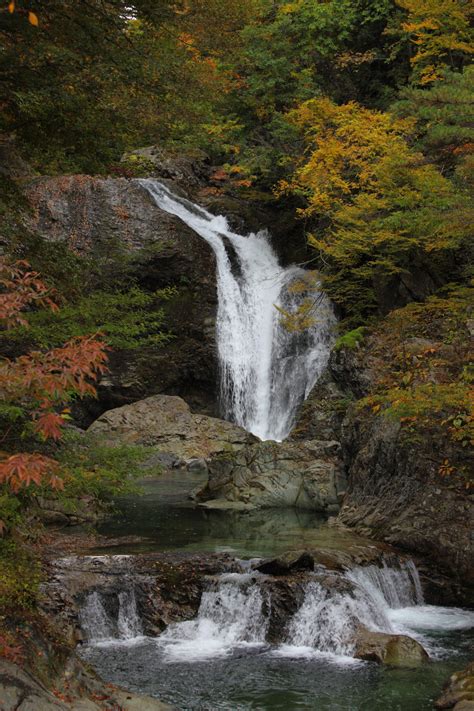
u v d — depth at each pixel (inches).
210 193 1347.2
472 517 529.0
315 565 478.0
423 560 531.5
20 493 335.0
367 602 441.4
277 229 1320.1
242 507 732.7
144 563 485.4
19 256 466.0
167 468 957.2
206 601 452.8
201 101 511.5
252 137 1338.6
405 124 933.2
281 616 433.7
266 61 1216.8
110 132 468.4
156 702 298.5
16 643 278.4
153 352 1120.8
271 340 1178.6
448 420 573.0
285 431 1122.0
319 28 1267.2
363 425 690.2
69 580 447.8
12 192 459.2
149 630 440.1
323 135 1045.8
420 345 749.9
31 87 420.8
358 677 376.2
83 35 423.2
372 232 868.0
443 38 836.0
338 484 723.4
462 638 435.2
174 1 444.5
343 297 1023.6
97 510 588.4
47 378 241.6
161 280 1129.4
